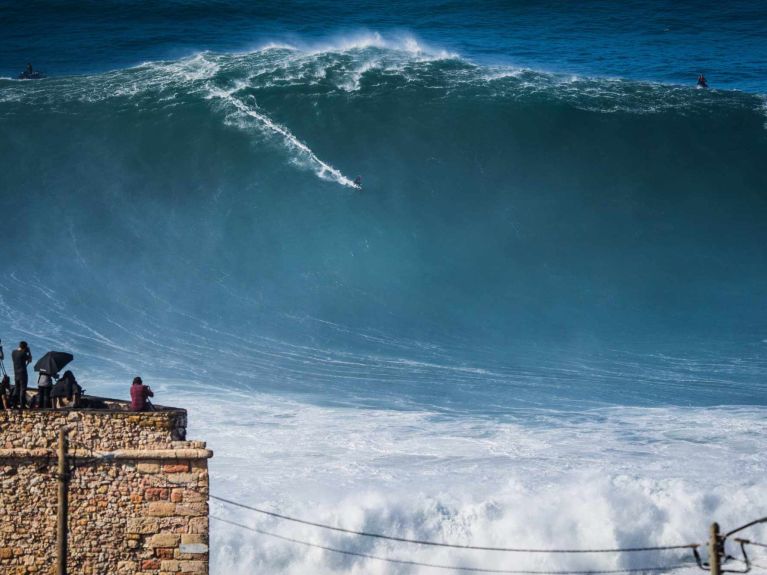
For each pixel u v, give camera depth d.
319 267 45.75
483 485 28.17
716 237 50.31
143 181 49.03
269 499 26.70
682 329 44.06
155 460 18.28
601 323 44.53
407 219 48.44
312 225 47.50
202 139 50.53
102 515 18.33
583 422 33.75
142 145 50.34
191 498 18.34
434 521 26.28
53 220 46.88
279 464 29.39
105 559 18.34
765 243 50.34
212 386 36.19
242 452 30.27
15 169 49.09
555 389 37.12
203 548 18.34
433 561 25.62
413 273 46.12
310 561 25.17
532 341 42.34
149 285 43.84
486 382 37.69
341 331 42.06
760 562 25.70
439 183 50.12
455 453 30.67
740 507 27.16
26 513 18.39
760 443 31.81
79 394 19.25
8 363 37.06
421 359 39.94
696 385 37.75
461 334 42.75
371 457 30.17
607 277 47.62
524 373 38.78
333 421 33.22
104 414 18.34
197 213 47.72
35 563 18.41
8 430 18.34
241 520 25.75
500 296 45.75
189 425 32.34
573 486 28.03
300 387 36.53
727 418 34.19
